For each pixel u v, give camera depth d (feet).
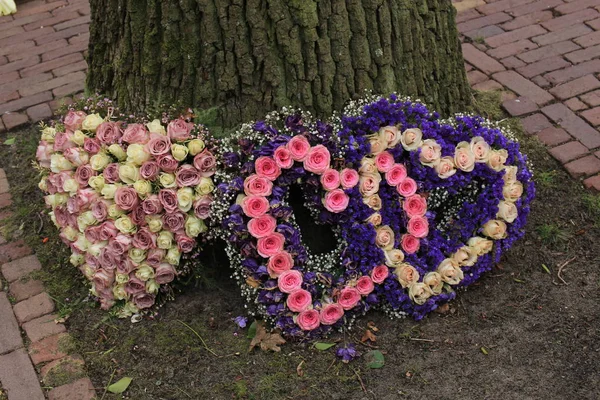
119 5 8.53
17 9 15.71
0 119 12.14
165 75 8.49
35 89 12.90
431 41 9.13
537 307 8.30
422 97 9.21
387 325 8.20
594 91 11.66
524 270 8.82
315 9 8.03
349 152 7.74
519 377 7.47
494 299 8.45
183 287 8.73
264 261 7.79
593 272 8.73
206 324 8.25
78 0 15.94
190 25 8.09
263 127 7.76
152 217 7.84
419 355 7.79
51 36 14.58
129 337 8.13
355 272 7.91
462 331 8.05
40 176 10.43
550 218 9.53
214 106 8.43
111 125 8.07
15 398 7.48
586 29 13.37
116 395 7.47
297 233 7.88
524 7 14.30
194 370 7.71
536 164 10.34
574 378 7.43
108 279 8.16
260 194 7.52
